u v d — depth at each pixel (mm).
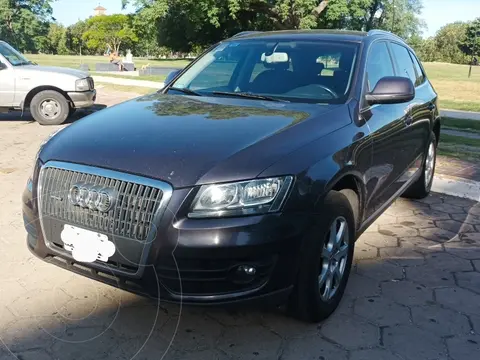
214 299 2693
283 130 3105
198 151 2838
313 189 2873
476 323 3252
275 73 4168
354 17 30688
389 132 4035
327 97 3809
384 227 4938
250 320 3230
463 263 4133
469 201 5805
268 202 2709
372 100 3844
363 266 4051
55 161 3008
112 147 2957
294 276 2852
